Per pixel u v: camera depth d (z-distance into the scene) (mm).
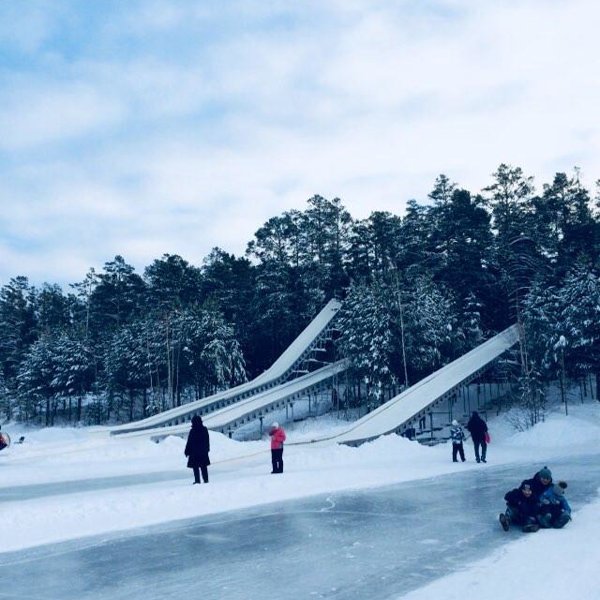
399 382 55062
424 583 6645
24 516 11867
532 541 8828
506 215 66812
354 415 55750
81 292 101625
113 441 39562
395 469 21906
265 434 52344
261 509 12891
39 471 24266
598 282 45812
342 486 16641
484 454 24734
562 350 45375
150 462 28016
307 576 7250
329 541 9414
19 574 7754
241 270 79688
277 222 80188
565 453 28984
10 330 95000
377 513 12109
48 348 79062
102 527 10992
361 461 26469
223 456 29281
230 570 7711
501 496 14391
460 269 60562
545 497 9945
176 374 68750
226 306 75500
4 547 9414
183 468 24625
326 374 58094
